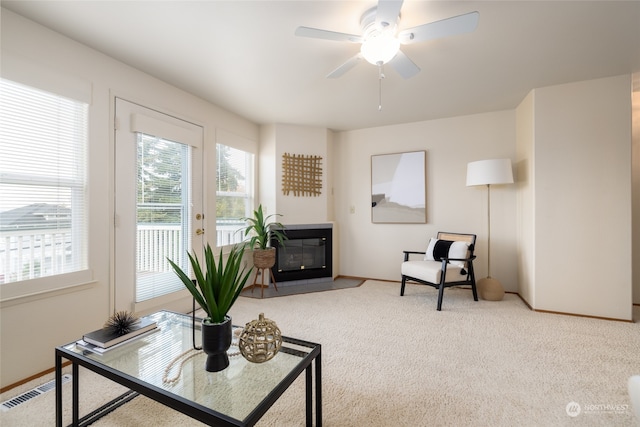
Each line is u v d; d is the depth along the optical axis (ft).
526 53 7.32
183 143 9.45
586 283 8.93
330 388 5.46
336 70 7.02
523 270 10.69
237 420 3.06
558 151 9.19
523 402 5.03
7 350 5.50
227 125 11.44
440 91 9.75
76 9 5.57
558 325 8.32
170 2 5.42
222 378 3.96
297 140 13.56
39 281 5.93
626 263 8.55
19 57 5.65
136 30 6.29
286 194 13.28
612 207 8.66
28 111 5.85
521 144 10.80
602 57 7.53
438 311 9.63
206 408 3.26
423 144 13.06
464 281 10.39
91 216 6.86
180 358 4.43
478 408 4.89
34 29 5.90
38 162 6.00
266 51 7.18
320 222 13.89
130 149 7.79
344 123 13.34
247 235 12.65
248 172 13.02
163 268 8.79
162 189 8.80
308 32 5.53
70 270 6.53
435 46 6.99
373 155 14.01
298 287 12.73
